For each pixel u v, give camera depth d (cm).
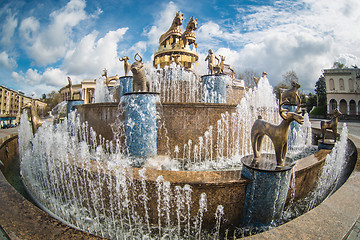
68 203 408
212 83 830
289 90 738
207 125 554
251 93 1279
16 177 615
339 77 3891
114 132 586
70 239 187
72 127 806
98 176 349
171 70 930
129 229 335
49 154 450
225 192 318
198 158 551
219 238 317
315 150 695
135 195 329
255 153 359
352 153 605
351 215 229
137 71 562
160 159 502
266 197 311
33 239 187
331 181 548
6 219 215
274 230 202
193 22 1234
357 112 3816
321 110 4172
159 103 525
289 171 315
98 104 632
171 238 316
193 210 319
